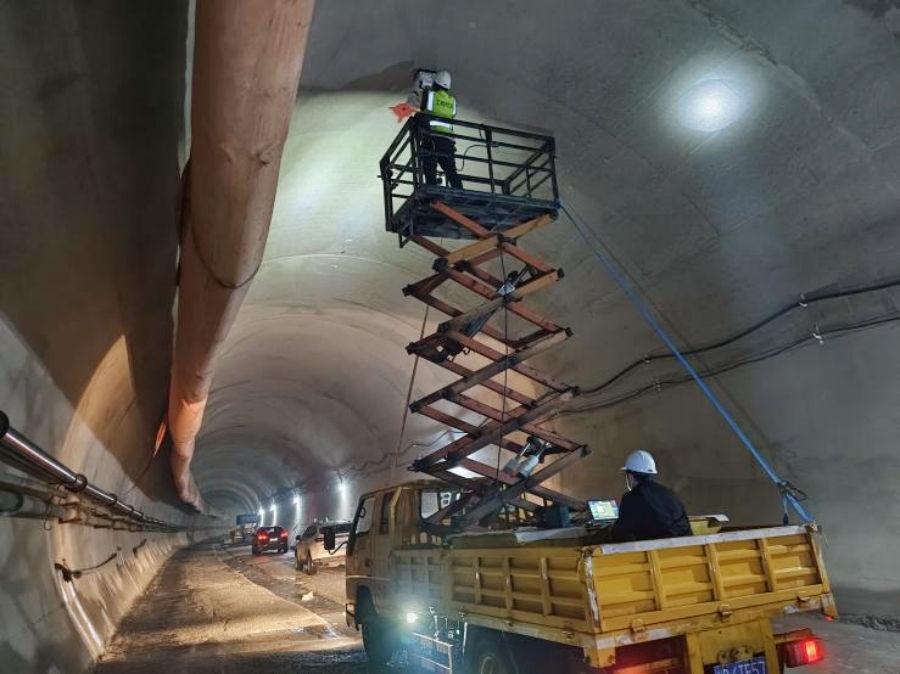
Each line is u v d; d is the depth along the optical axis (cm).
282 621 1214
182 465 2272
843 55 706
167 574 2480
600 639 389
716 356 1060
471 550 545
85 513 1123
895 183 778
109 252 721
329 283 1504
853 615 856
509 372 1555
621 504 518
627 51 786
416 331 1703
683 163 896
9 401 639
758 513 996
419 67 830
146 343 1098
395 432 2391
